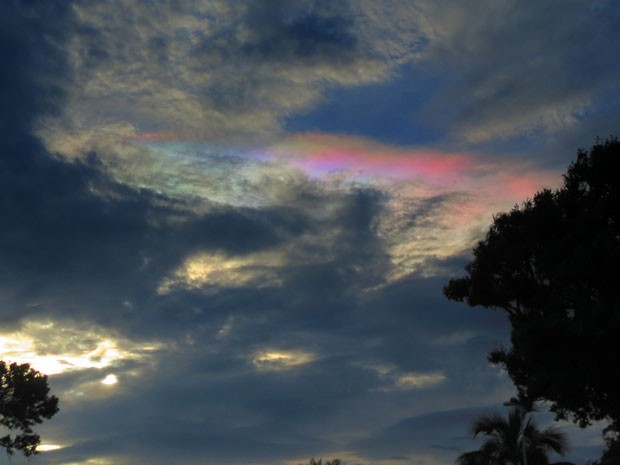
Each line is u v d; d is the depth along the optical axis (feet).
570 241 73.61
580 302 67.15
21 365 183.93
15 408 181.37
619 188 73.15
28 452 186.50
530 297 81.00
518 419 138.82
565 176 77.10
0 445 183.83
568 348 68.23
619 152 71.87
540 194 77.30
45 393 185.88
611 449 137.49
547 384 72.43
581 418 77.56
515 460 138.92
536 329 68.64
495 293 83.05
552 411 81.00
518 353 81.66
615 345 65.67
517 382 85.66
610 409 72.90
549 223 75.97
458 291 88.58
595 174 73.92
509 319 85.46
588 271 69.10
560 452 139.95
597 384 69.36
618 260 67.31
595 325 64.34
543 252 76.84
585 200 75.77
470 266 86.69
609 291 69.92
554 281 77.87
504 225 82.58
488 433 140.77
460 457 141.79
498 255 82.28
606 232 71.36
